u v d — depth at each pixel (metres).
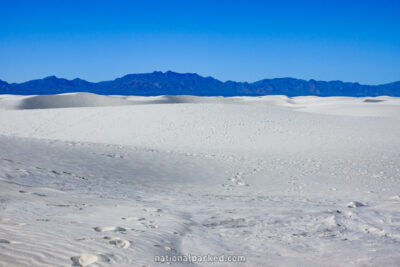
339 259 4.52
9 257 3.53
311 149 22.48
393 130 30.72
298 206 8.88
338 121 34.56
